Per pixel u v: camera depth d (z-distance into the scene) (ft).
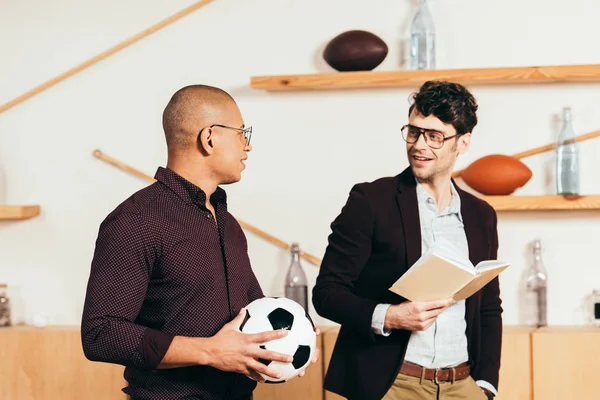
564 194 8.81
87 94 9.77
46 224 9.84
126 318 5.23
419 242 6.50
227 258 5.81
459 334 6.62
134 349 5.12
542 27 9.20
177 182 5.63
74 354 9.09
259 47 9.56
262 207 9.59
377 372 6.41
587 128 9.12
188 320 5.49
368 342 6.49
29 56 9.84
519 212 9.22
